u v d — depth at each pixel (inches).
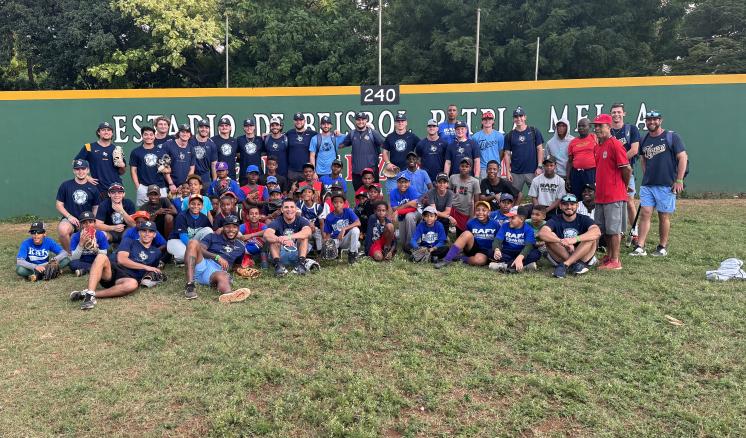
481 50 707.4
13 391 159.3
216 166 329.1
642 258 280.1
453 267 268.8
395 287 235.9
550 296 223.1
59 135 494.0
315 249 301.9
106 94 490.6
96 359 178.2
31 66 871.7
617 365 169.6
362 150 359.6
